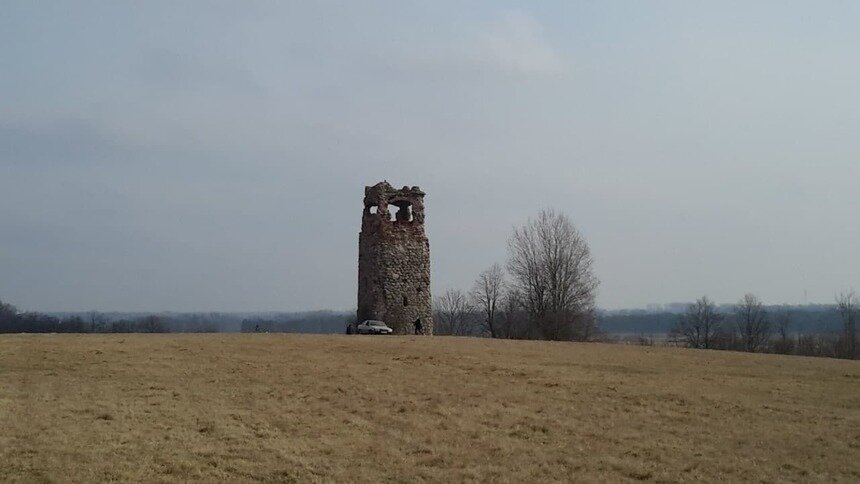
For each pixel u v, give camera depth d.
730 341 100.06
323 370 35.78
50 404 26.61
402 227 66.75
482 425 25.73
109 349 39.97
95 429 23.30
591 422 26.45
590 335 92.44
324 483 19.25
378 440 23.59
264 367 36.12
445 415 27.11
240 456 21.22
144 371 34.09
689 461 21.72
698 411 28.50
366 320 66.06
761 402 30.38
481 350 44.72
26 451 20.53
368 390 31.20
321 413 27.05
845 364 42.69
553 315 81.25
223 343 44.31
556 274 82.94
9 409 25.58
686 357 44.66
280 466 20.41
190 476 19.23
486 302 97.19
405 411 27.64
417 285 66.56
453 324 120.88
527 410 28.16
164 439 22.56
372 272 66.12
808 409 29.12
